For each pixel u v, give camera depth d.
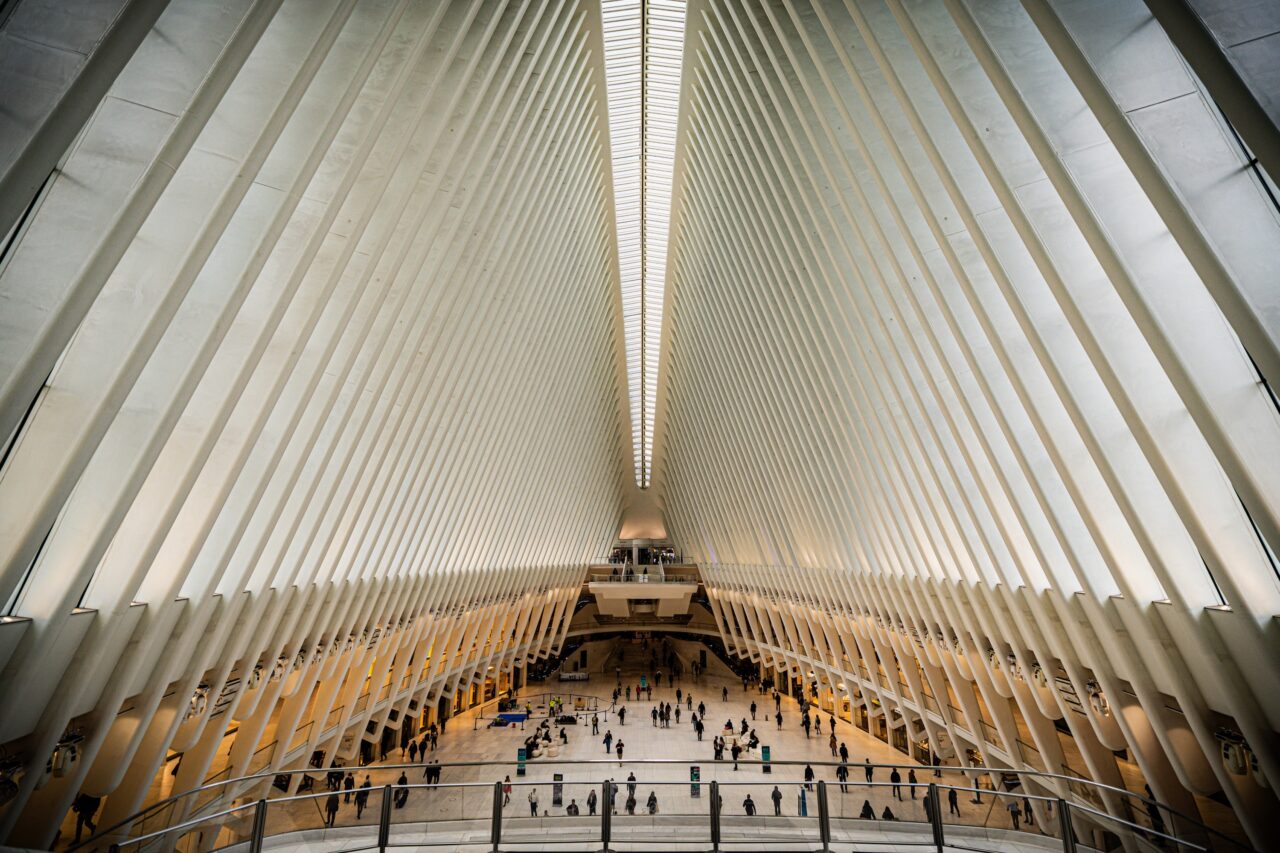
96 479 5.84
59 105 3.44
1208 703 7.41
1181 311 5.24
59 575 5.80
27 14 3.46
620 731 23.12
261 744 13.47
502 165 11.88
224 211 5.37
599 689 32.31
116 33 3.53
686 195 20.73
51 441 5.00
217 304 6.04
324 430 9.85
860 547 17.17
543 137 13.99
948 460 10.82
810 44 9.27
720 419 25.59
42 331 4.18
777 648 29.59
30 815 6.96
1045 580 9.84
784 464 20.50
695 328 25.28
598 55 15.16
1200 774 7.90
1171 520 6.78
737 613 32.41
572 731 23.11
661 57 16.31
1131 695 8.72
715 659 40.59
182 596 8.11
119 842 4.38
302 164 6.38
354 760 17.27
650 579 36.41
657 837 5.39
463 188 10.98
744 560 28.39
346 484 11.29
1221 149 4.52
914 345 10.20
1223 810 8.50
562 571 31.67
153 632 7.39
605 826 5.40
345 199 7.81
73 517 5.83
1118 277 5.38
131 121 4.50
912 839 5.52
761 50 11.72
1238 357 5.17
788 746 21.05
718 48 13.61
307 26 5.65
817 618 23.52
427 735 21.28
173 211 5.36
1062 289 6.21
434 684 22.62
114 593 6.71
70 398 5.04
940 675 16.92
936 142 7.31
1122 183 5.42
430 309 11.37
